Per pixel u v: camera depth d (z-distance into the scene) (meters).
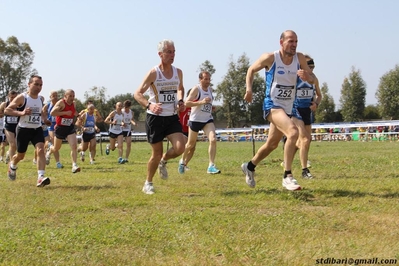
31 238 4.55
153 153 7.38
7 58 68.12
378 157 14.56
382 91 71.44
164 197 6.92
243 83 68.50
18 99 8.59
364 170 10.55
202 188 7.86
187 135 11.42
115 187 8.27
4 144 16.80
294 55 6.89
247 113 69.06
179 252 3.97
